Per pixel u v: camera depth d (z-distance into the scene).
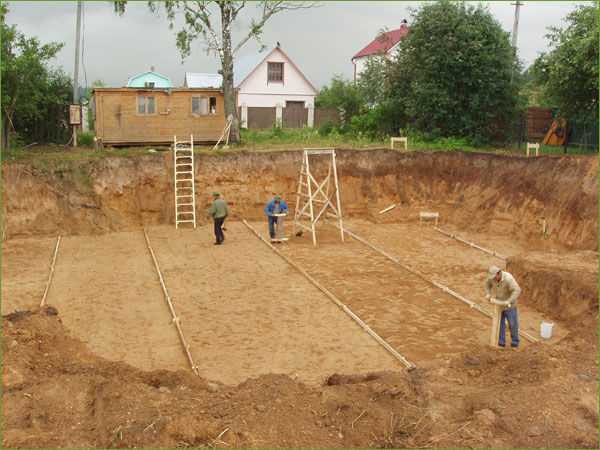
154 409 6.95
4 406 7.01
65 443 6.36
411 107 27.89
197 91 26.58
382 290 14.62
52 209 20.30
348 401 7.23
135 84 47.03
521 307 13.41
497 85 26.52
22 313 10.76
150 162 22.55
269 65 42.00
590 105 23.14
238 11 26.42
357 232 21.41
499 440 6.57
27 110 24.69
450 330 12.05
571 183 19.08
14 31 22.64
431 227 22.31
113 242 19.45
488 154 23.28
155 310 13.07
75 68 26.66
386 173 24.39
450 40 26.27
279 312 13.01
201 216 22.58
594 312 11.64
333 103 39.22
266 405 7.13
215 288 14.66
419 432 6.80
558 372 8.13
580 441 6.51
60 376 7.79
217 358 10.64
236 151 23.86
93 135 28.45
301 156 24.36
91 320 12.43
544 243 18.73
